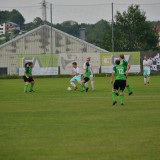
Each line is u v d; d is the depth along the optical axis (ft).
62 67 335.47
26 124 107.14
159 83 246.27
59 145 83.30
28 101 160.66
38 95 184.75
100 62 334.24
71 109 135.03
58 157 74.69
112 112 126.21
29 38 435.53
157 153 76.38
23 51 435.94
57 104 149.28
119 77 142.92
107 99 162.40
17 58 361.30
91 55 334.03
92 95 179.93
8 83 274.16
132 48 473.26
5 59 361.30
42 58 335.88
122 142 84.94
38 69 335.67
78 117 117.50
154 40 483.92
